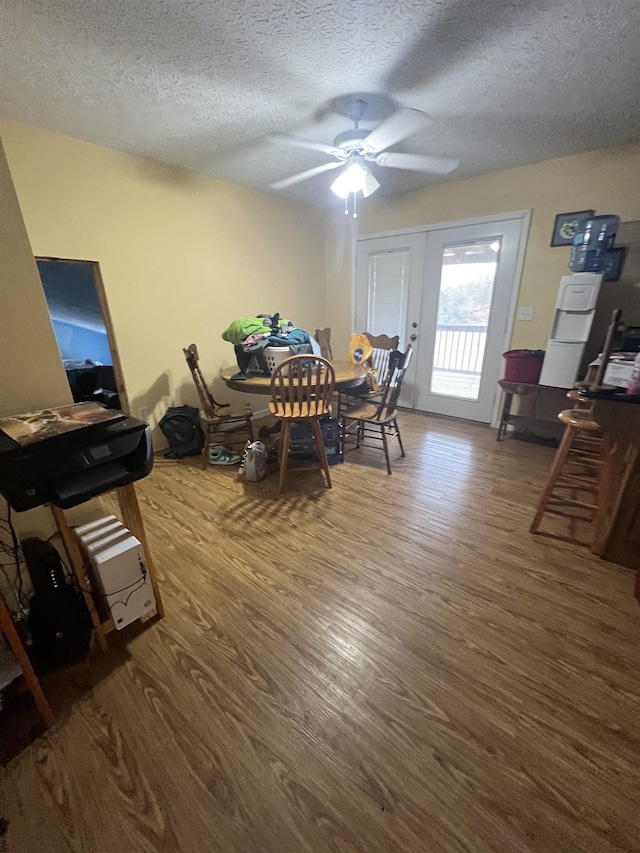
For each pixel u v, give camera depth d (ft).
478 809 3.12
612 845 2.90
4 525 4.40
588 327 8.90
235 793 3.24
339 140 7.02
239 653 4.49
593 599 5.24
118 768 3.42
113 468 3.94
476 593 5.36
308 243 13.69
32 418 4.05
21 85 5.86
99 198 8.37
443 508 7.55
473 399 12.45
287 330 9.72
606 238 8.76
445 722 3.76
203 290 10.86
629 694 4.00
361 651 4.51
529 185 9.83
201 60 5.36
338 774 3.35
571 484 7.14
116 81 5.85
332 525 7.01
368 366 10.68
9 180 3.91
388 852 2.89
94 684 4.15
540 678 4.17
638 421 5.30
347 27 4.72
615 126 7.51
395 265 12.89
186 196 9.93
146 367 9.98
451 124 7.41
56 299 8.14
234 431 10.52
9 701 3.97
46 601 4.17
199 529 6.91
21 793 3.26
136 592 4.51
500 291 11.05
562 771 3.36
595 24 4.62
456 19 4.55
